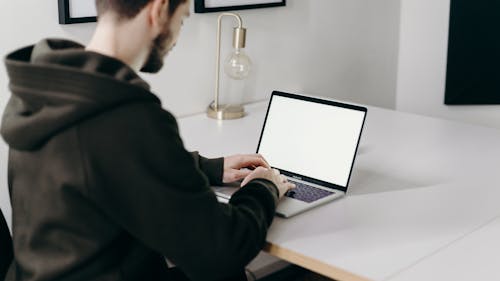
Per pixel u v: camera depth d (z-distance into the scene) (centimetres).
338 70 328
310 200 173
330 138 186
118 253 132
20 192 135
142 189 125
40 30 215
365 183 188
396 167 202
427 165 204
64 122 124
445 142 228
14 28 209
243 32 246
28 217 134
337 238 154
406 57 361
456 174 197
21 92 127
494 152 218
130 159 123
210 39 264
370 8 336
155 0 135
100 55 129
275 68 295
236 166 180
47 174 128
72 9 220
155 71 146
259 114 263
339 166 182
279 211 165
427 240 153
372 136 233
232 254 135
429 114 362
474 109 356
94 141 123
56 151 126
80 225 127
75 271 130
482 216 167
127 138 123
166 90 254
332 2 315
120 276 132
